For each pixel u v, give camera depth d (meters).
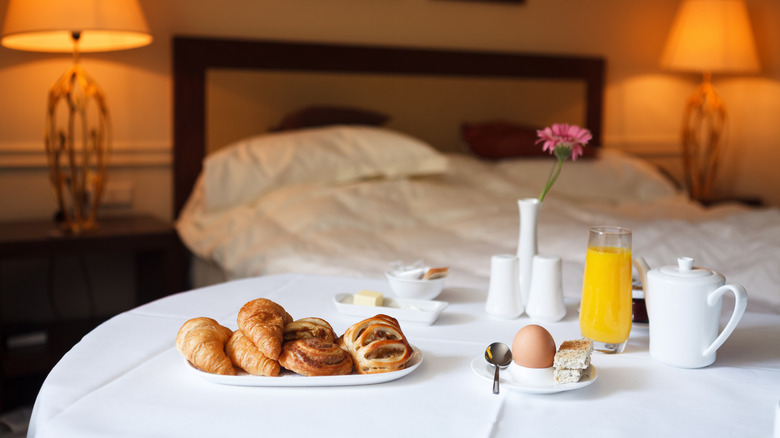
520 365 1.00
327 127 3.10
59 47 2.59
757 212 2.51
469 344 1.17
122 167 2.90
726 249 1.99
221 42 2.95
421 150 2.97
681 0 3.98
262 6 3.05
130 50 2.85
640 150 4.00
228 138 3.02
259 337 1.01
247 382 0.99
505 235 2.28
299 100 3.12
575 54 3.75
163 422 0.88
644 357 1.12
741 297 1.03
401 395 0.97
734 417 0.91
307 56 3.11
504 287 1.30
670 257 1.92
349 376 0.98
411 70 3.33
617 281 1.12
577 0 3.72
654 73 3.97
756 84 3.95
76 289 2.86
